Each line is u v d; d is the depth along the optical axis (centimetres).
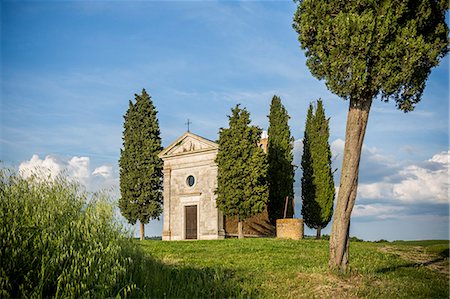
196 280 1275
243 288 1198
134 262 1224
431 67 1427
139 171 4056
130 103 4244
